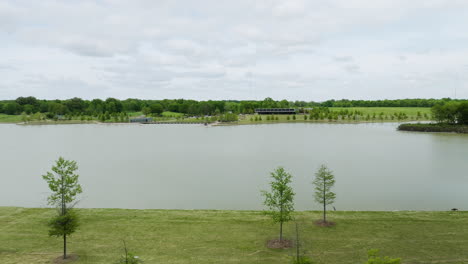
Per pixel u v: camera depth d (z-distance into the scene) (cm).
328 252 2556
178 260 2459
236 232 2992
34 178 6719
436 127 15750
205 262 2423
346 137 14362
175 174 6938
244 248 2658
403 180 5925
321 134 15975
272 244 2723
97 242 2789
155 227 3116
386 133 15862
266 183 5981
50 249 2666
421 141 12319
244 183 5997
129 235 2928
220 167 7738
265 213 2888
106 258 2502
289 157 9112
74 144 13012
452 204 4416
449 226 3017
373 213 3456
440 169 6969
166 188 5659
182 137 15638
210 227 3117
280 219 2794
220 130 19650
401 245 2645
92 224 3192
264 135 16012
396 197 4788
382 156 8962
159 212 3575
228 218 3372
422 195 4881
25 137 16025
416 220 3192
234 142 13250
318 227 3061
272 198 2927
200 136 16100
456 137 13488
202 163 8356
